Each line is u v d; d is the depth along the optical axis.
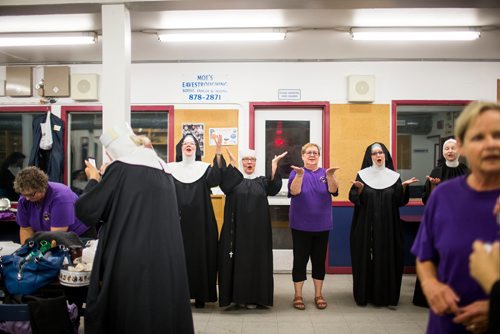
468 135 1.15
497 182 1.15
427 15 3.73
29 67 4.78
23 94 4.78
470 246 1.13
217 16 3.75
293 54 4.55
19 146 4.92
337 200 4.61
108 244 1.97
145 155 2.10
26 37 4.12
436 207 1.25
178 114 4.69
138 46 4.45
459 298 1.15
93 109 4.77
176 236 2.12
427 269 1.27
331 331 2.94
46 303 2.00
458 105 4.65
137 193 1.99
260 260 3.34
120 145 2.07
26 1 3.02
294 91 4.64
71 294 2.23
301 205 3.39
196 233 3.31
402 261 3.48
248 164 3.52
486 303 1.09
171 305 2.02
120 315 1.92
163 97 4.69
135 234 1.96
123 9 3.02
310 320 3.16
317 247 3.47
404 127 4.70
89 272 2.09
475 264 1.05
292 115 4.75
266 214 3.39
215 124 4.68
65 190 2.59
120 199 1.99
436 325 1.25
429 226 1.29
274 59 4.62
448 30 4.01
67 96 4.76
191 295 3.31
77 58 4.71
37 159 4.66
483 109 1.14
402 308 3.44
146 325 1.93
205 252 3.32
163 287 2.00
